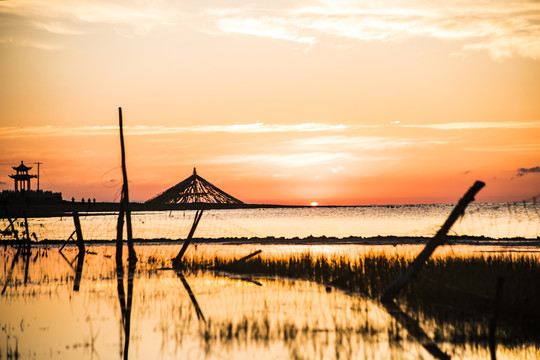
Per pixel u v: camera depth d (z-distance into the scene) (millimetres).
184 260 33312
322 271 26578
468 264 22953
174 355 13531
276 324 16312
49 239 54812
